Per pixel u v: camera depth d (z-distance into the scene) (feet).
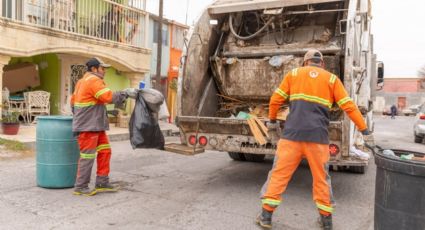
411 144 44.98
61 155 17.89
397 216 11.41
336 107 18.72
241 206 16.53
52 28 34.04
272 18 20.81
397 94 185.57
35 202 15.98
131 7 42.78
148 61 45.50
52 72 41.75
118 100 17.48
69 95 42.14
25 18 32.91
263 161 27.89
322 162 13.51
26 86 41.39
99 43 38.63
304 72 13.79
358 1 20.33
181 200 17.19
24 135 30.68
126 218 14.52
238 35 22.39
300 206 16.88
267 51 21.13
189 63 20.17
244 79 21.44
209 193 18.56
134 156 28.40
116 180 20.47
